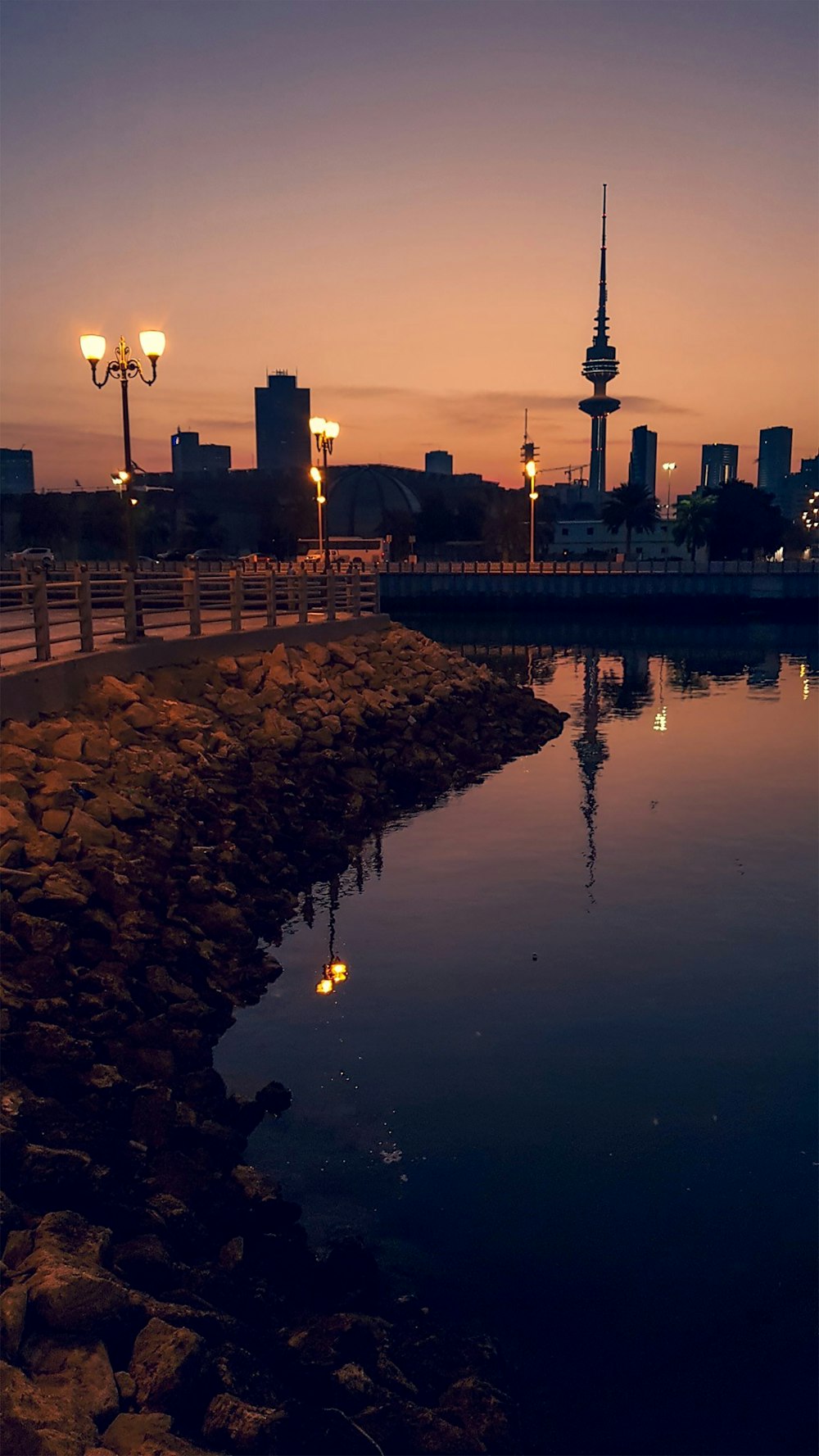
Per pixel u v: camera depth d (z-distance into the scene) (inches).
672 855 743.1
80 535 6407.5
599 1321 280.8
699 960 540.4
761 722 1422.2
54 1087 327.3
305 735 917.8
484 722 1237.1
